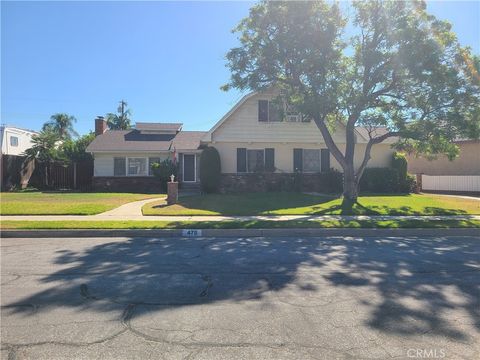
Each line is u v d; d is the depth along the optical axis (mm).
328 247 10273
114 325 4824
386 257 8969
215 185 24469
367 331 4684
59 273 7336
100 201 20281
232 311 5332
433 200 21344
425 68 16438
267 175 25312
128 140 32094
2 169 29703
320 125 19312
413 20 16328
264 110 25641
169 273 7371
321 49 17359
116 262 8312
